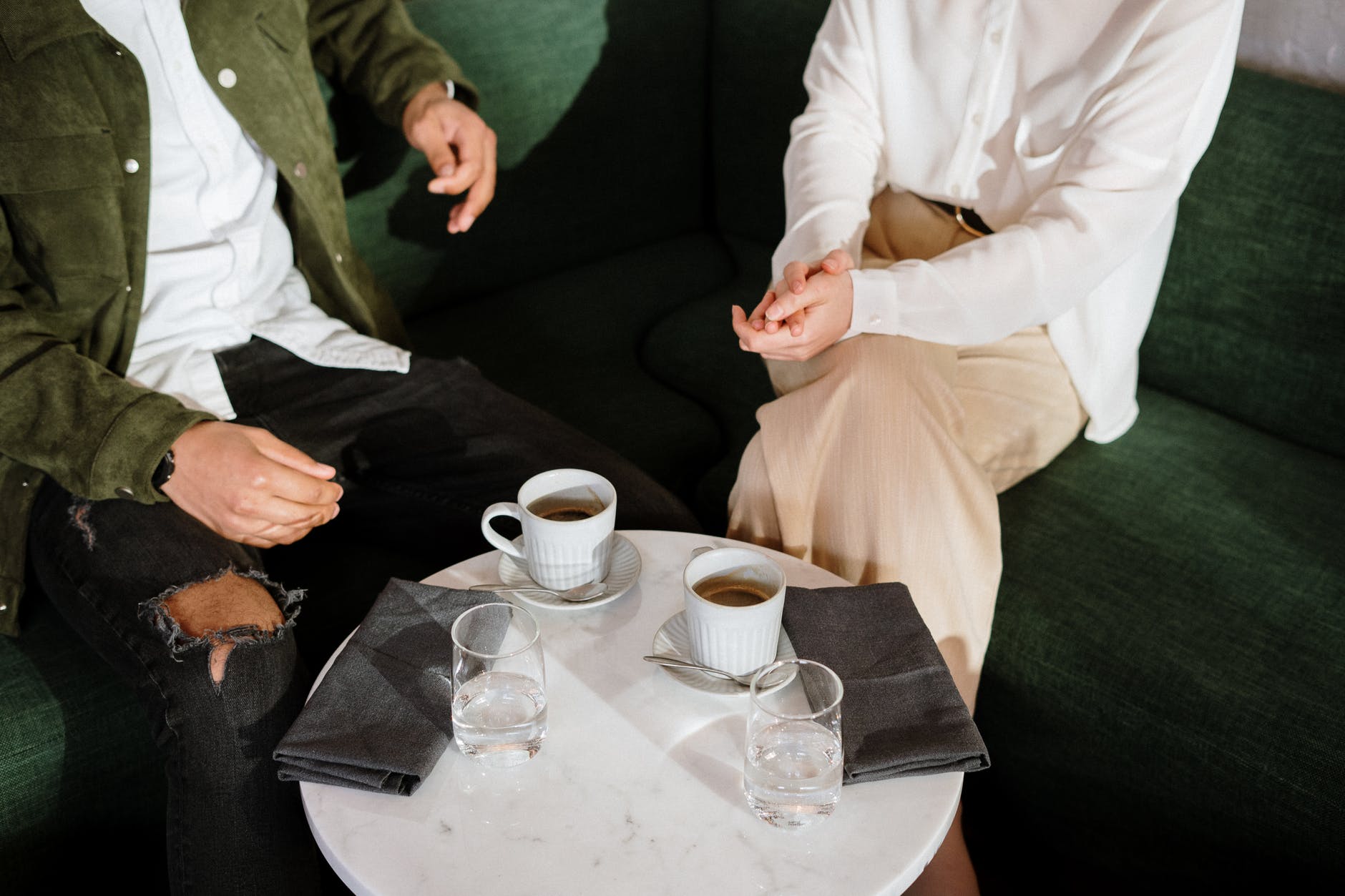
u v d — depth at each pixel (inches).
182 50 55.6
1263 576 55.5
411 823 34.2
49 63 50.9
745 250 92.0
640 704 38.6
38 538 51.9
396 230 79.7
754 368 76.4
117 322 55.2
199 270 59.1
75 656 53.0
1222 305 66.6
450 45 78.2
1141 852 54.3
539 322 83.0
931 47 59.8
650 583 45.0
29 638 53.8
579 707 38.5
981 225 62.9
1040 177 58.7
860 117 64.2
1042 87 57.2
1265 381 66.4
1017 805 59.4
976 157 61.0
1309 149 61.4
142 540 49.4
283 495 45.6
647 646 41.4
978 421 59.2
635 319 84.3
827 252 57.8
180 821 45.4
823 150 63.4
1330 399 63.8
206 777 44.7
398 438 61.0
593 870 32.4
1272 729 48.3
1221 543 57.8
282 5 60.2
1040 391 61.9
